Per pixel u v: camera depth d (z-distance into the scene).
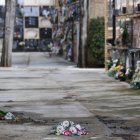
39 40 46.31
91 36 26.02
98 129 8.58
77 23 29.47
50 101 12.54
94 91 14.83
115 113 10.46
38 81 18.12
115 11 21.52
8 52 26.05
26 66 27.09
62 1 36.19
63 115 10.20
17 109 11.07
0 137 7.91
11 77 19.94
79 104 11.94
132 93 14.25
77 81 18.11
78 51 26.91
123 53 20.17
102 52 25.94
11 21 25.88
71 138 7.83
